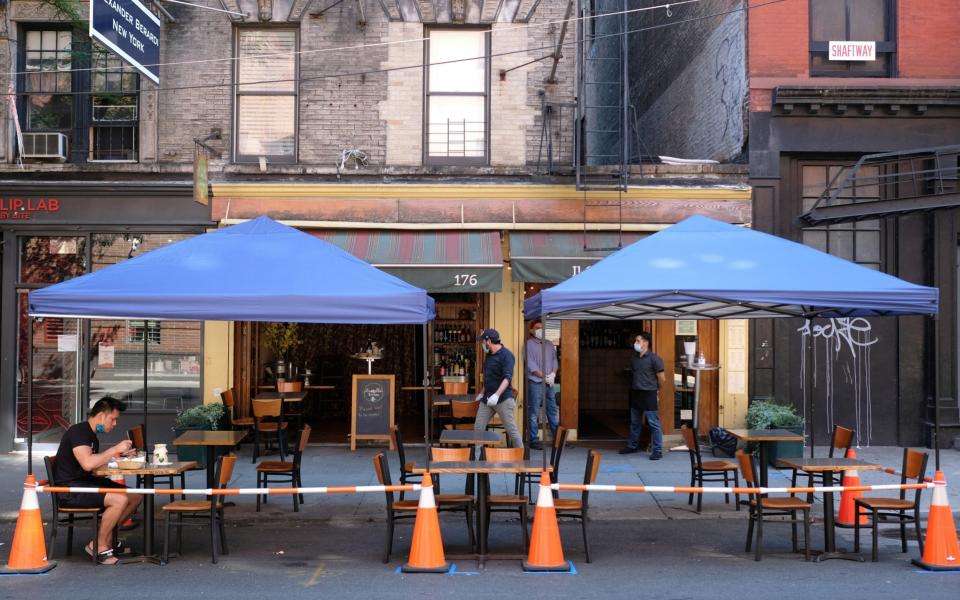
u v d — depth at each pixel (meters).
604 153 19.95
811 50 13.98
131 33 11.87
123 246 13.74
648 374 12.96
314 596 6.94
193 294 8.12
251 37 13.98
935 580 7.37
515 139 13.89
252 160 13.86
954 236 13.77
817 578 7.45
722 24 14.89
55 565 7.89
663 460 12.91
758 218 13.66
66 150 13.84
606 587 7.18
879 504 8.17
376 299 8.10
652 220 13.49
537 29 13.95
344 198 13.51
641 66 19.50
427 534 7.72
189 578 7.51
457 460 8.41
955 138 13.72
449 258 12.66
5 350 13.78
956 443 13.52
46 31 14.14
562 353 14.38
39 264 13.86
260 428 12.89
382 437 13.71
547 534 7.76
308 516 9.82
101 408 8.48
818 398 13.80
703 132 15.81
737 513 9.97
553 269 12.71
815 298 7.96
